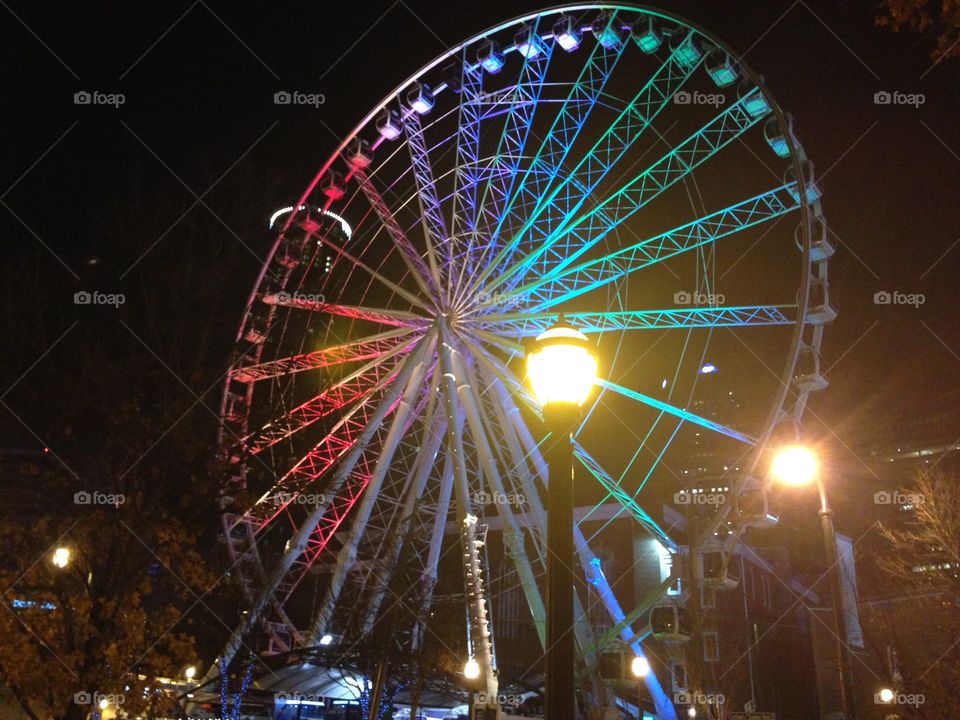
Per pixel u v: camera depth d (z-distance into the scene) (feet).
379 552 141.18
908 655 120.98
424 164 145.79
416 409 146.41
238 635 77.30
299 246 128.26
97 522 57.98
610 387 133.59
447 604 143.64
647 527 126.52
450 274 141.59
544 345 39.34
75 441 59.57
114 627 56.75
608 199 137.08
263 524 111.86
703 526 118.73
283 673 131.85
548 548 36.19
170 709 60.95
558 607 34.88
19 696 55.01
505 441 141.08
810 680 221.05
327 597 127.95
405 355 148.66
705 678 118.11
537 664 186.91
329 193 139.23
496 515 225.56
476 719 101.55
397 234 142.31
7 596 56.39
